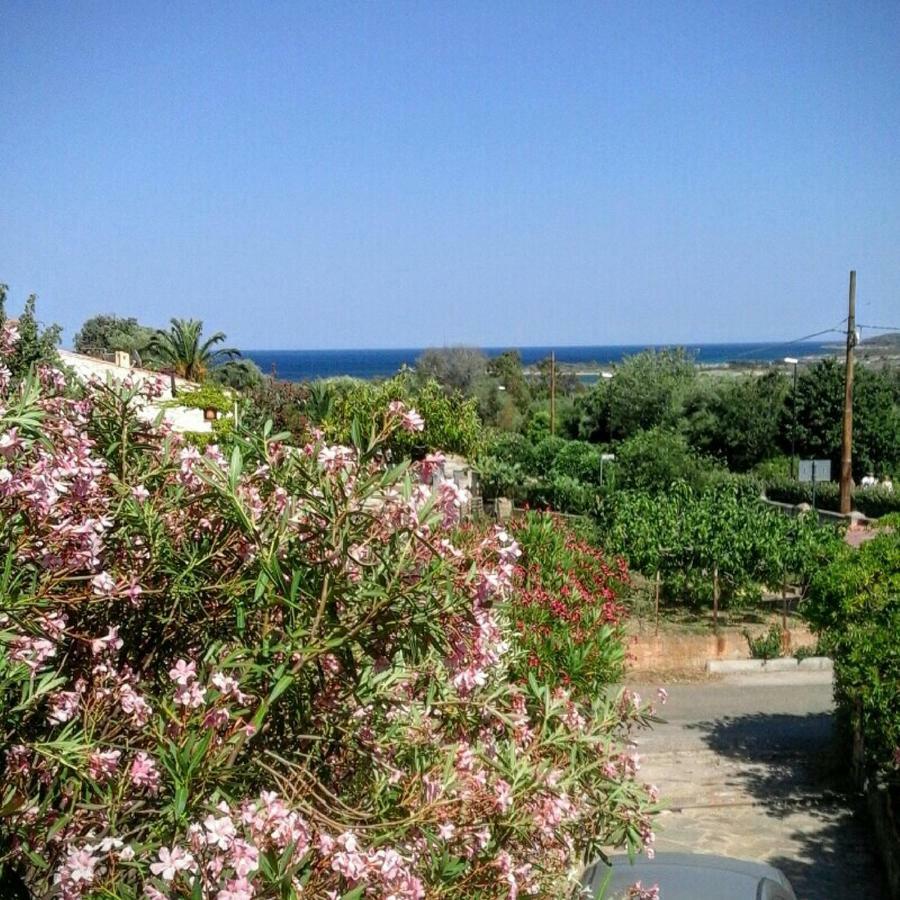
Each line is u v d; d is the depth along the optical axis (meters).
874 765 9.76
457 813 3.18
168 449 3.51
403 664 3.45
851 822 9.64
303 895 2.51
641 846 4.01
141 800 2.94
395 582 2.92
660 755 11.77
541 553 12.82
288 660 2.99
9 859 2.77
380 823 3.04
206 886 2.46
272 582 2.99
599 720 4.33
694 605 18.84
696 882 5.77
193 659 3.40
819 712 13.55
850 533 28.03
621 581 16.02
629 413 48.56
